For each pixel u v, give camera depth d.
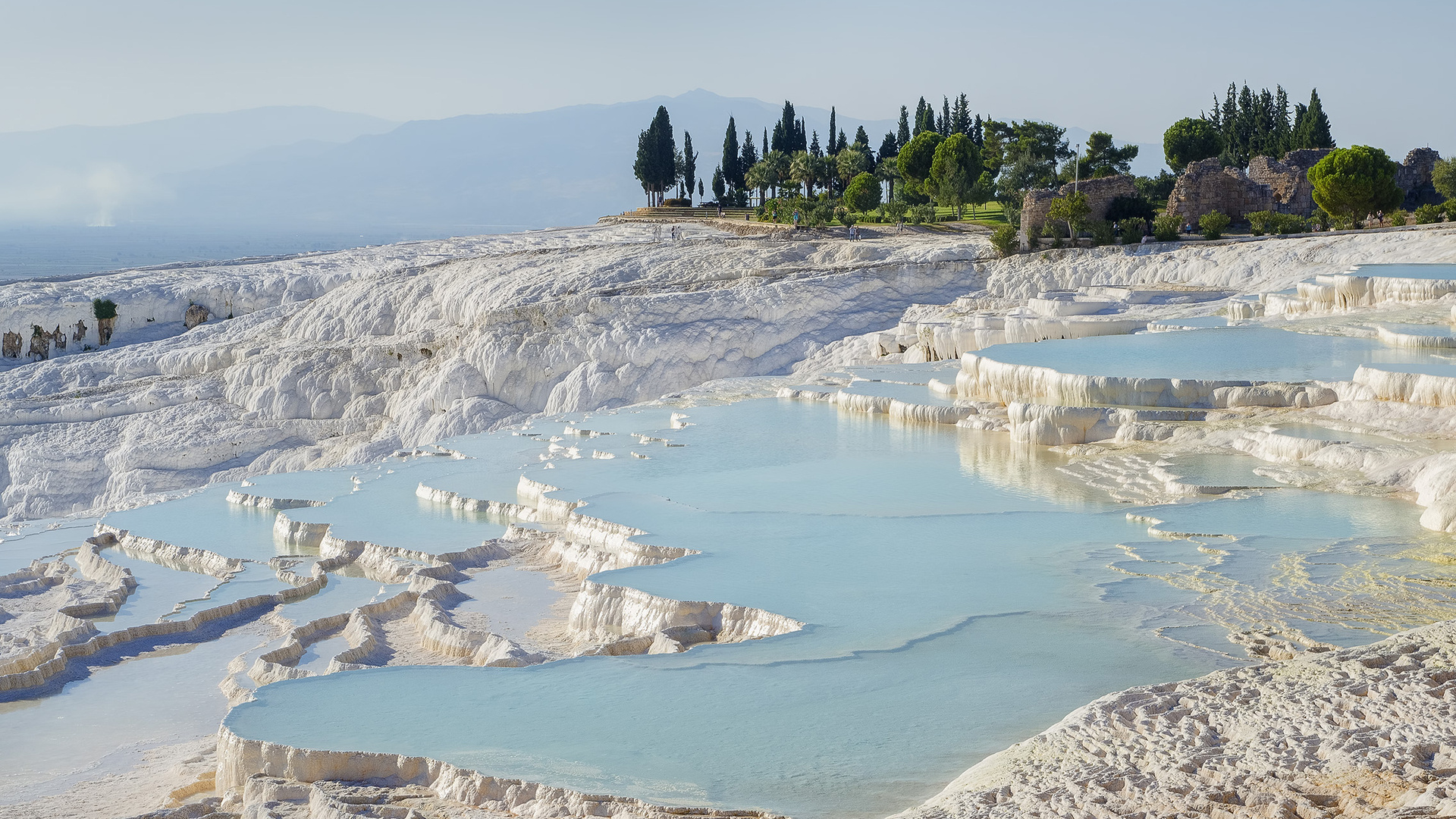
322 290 78.94
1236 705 8.98
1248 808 7.08
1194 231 60.22
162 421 56.09
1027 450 24.72
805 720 10.33
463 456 30.38
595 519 19.88
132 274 87.00
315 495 27.17
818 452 25.75
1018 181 89.19
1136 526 17.64
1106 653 11.77
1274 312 37.41
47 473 52.69
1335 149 60.50
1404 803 6.73
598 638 15.08
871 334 48.47
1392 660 9.52
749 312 53.16
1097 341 32.12
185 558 23.41
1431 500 17.41
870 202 89.06
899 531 17.91
